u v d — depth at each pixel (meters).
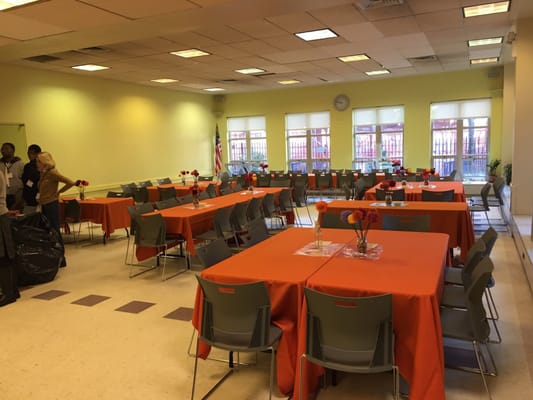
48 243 5.03
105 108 9.98
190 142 13.05
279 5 4.53
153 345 3.30
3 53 6.41
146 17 4.77
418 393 2.10
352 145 12.54
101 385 2.76
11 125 7.98
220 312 2.41
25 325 3.76
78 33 5.36
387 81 11.86
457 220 4.83
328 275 2.56
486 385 2.47
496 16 5.97
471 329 2.40
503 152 10.45
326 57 8.31
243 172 12.98
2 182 4.47
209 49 7.19
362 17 5.73
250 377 2.81
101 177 9.92
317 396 2.54
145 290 4.62
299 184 8.59
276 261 2.92
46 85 8.57
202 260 2.98
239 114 13.83
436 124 11.62
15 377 2.89
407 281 2.39
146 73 9.29
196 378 2.81
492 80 10.78
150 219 4.94
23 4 4.32
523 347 3.04
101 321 3.80
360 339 2.14
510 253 5.46
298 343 2.35
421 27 6.37
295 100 13.01
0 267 4.27
